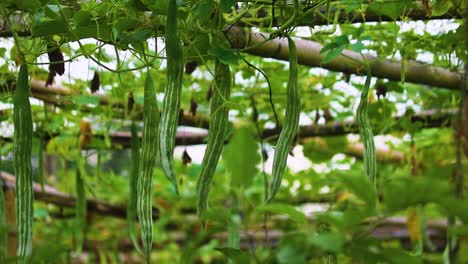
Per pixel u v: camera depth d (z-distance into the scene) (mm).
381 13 3551
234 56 2973
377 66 4215
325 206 6617
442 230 6410
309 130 5363
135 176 4582
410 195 1766
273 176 2959
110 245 7688
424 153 5645
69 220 6648
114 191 6895
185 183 7367
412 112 5086
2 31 3508
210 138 3047
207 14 2998
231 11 3549
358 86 5031
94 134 5633
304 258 1797
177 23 3119
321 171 6867
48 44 3455
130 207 4555
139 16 3252
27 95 2969
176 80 2848
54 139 5551
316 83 5176
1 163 5184
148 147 3057
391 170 5855
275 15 3541
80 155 5527
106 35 3207
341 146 5898
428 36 3930
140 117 5180
